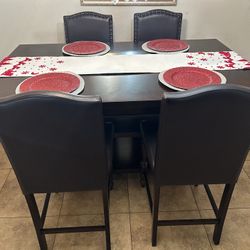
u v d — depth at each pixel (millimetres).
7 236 1494
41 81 1264
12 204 1683
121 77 1348
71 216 1604
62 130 910
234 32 2494
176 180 1180
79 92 1183
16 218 1593
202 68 1398
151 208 1576
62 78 1294
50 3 2285
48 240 1467
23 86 1220
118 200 1698
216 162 1105
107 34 2094
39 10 2314
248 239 1456
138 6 2324
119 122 1687
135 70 1422
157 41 1890
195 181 1188
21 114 844
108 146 1364
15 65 1509
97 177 1113
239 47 2576
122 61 1552
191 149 1045
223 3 2346
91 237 1482
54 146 967
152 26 2104
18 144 951
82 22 2062
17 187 1805
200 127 956
